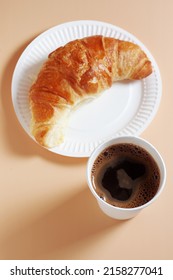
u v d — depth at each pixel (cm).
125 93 42
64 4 47
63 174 39
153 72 43
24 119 40
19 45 44
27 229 37
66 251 37
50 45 43
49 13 46
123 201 34
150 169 34
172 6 47
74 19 46
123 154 35
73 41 41
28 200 38
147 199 34
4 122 41
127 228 37
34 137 39
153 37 45
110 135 40
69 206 38
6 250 37
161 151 40
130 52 41
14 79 42
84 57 40
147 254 37
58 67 40
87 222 38
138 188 34
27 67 42
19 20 46
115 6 47
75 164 40
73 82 39
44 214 38
